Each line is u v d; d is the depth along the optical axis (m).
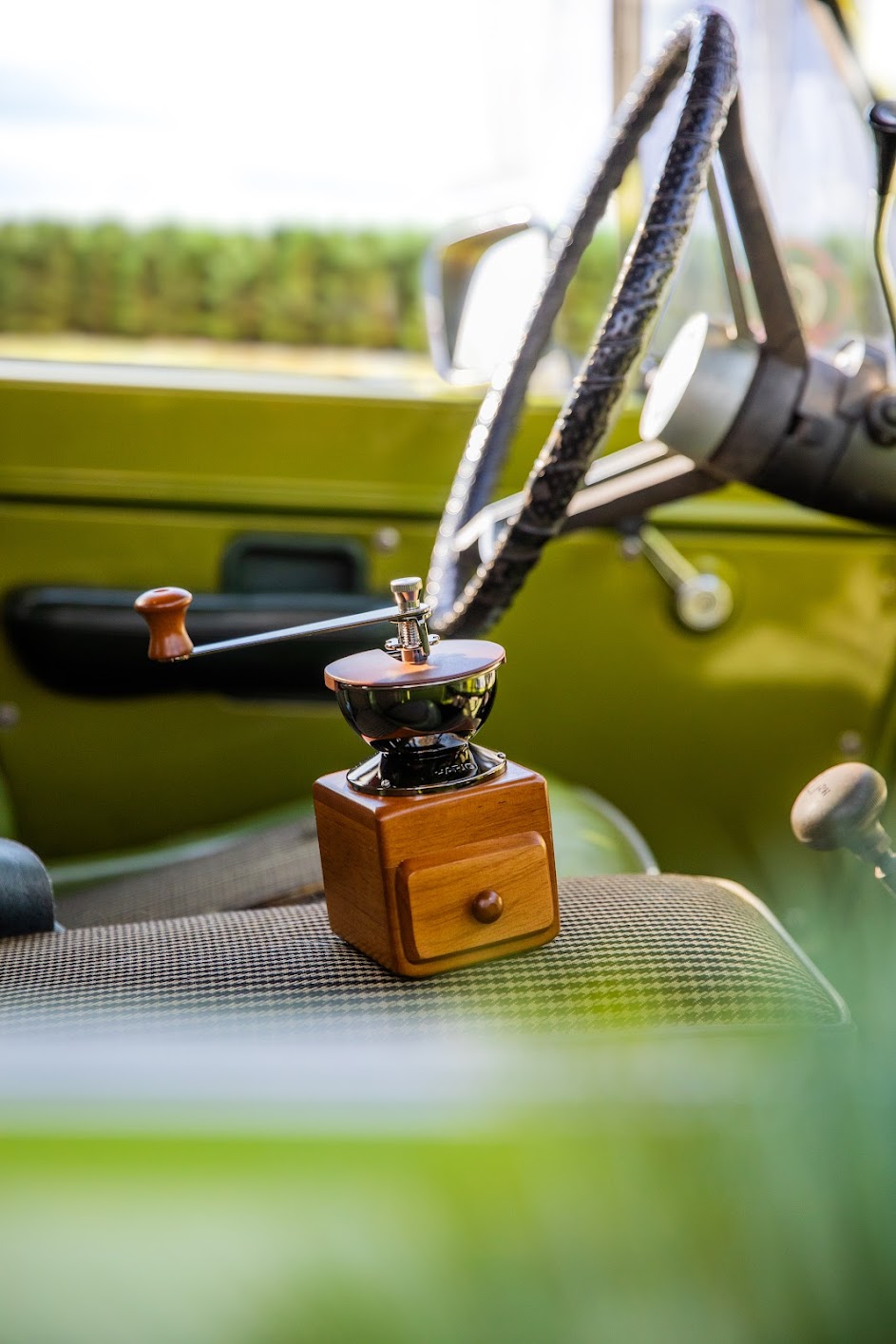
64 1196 0.53
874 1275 0.57
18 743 2.04
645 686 2.10
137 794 2.07
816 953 1.22
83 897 1.58
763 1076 0.64
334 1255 0.52
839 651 2.11
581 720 2.11
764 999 0.95
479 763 1.00
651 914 1.04
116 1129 0.55
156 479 2.01
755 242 1.28
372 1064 0.60
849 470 1.33
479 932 0.97
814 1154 0.60
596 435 1.20
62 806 2.06
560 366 2.00
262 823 1.90
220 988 0.97
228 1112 0.56
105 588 2.02
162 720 2.05
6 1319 0.50
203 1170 0.54
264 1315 0.50
